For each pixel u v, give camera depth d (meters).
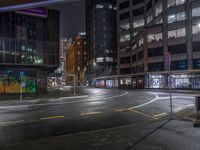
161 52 59.12
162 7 60.56
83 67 163.62
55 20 41.16
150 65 61.88
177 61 54.69
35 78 39.53
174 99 24.03
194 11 52.22
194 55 51.50
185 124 9.98
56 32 41.00
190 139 7.57
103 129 9.61
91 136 8.23
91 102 22.56
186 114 12.72
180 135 8.11
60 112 15.37
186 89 50.34
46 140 7.81
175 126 9.60
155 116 13.17
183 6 54.31
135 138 7.83
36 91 39.25
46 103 22.50
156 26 60.78
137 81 71.75
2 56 35.41
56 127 10.34
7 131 9.66
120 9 89.94
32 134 9.08
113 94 37.56
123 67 86.94
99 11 126.69
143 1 80.69
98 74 121.31
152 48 61.38
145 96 29.89
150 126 9.81
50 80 114.12
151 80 61.28
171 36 56.50
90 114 14.14
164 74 57.50
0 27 35.59
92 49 132.75
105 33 125.44
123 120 11.96
